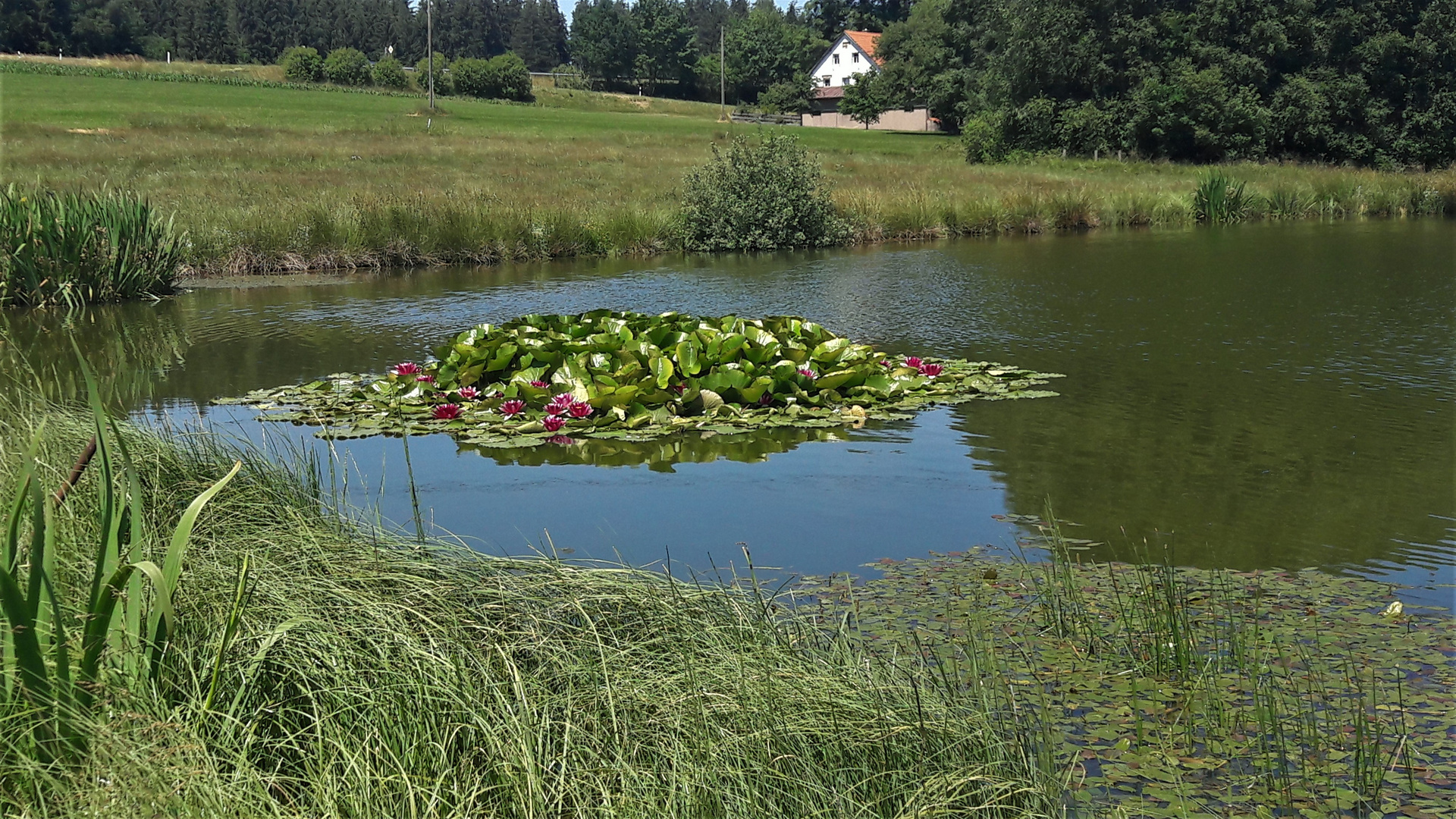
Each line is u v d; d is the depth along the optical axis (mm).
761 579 4660
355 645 3166
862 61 94000
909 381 8312
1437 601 4379
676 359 8031
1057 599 4383
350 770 2586
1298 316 12211
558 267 17594
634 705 3074
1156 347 10336
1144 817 2906
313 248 16891
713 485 6129
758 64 109125
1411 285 14891
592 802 2715
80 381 8773
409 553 4117
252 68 82062
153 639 2713
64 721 2535
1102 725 3373
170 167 27047
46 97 48188
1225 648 3916
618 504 5805
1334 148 42812
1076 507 5699
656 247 20234
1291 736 3311
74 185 21328
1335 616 4215
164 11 121562
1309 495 5852
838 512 5648
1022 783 2842
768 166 21125
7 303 12555
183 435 5605
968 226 23656
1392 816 2914
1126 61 43375
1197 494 5879
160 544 3779
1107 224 25672
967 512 5629
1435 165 42375
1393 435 7129
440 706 2939
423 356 9875
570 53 145125
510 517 5578
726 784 2762
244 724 2797
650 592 3803
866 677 3297
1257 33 42406
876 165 36656
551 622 3561
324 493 5699
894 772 2818
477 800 2684
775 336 8781
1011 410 7871
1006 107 44375
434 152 35250
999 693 3539
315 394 8172
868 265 17625
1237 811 2943
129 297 13469
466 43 146750
